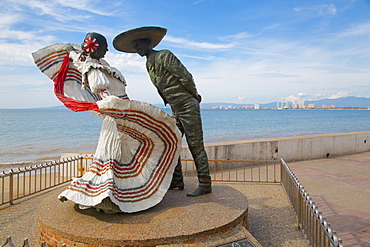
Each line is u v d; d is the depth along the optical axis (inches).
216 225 134.9
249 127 1622.8
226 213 151.3
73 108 155.5
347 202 238.5
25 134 1148.5
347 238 168.6
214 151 371.2
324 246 118.6
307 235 159.2
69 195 139.8
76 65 170.9
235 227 143.5
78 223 136.6
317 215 131.3
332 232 108.4
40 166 257.6
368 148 566.6
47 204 164.6
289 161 452.4
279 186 284.8
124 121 151.9
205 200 175.0
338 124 1961.1
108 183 143.6
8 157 604.4
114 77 176.4
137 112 149.5
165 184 164.6
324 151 492.4
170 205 164.7
